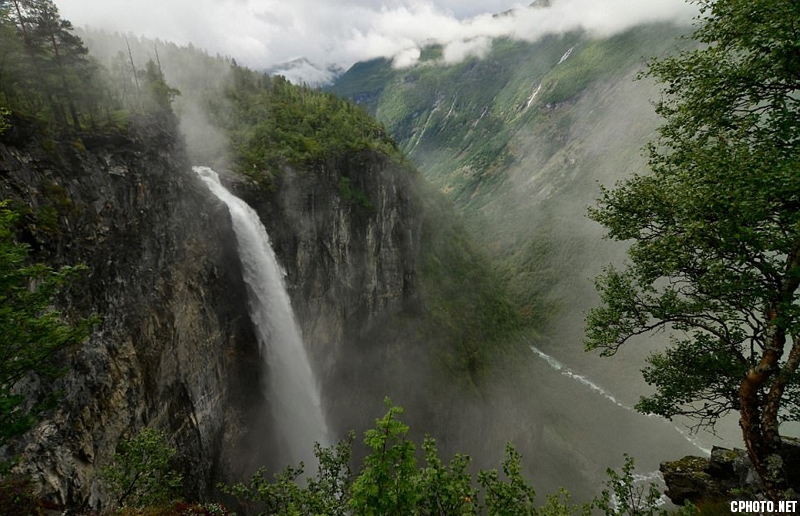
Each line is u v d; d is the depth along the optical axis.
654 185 12.66
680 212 11.37
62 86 34.12
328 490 13.30
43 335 11.55
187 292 42.97
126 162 36.81
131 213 36.66
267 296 56.66
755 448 9.73
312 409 67.25
